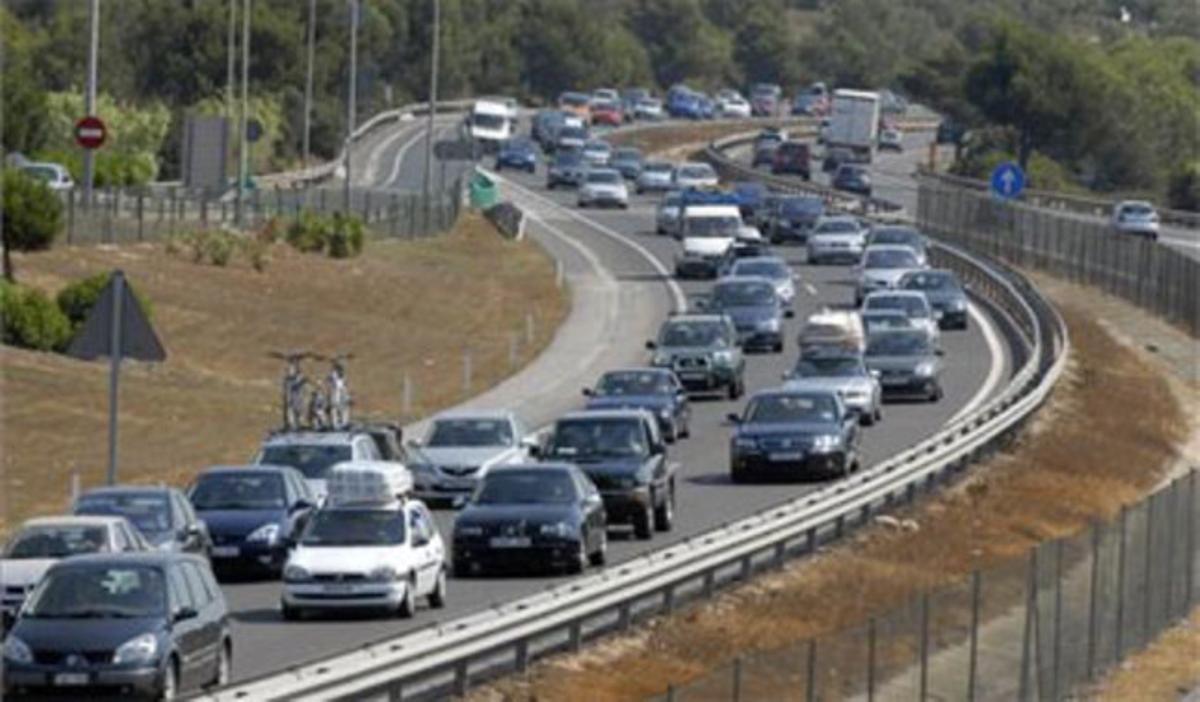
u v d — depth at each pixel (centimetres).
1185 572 11500
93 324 9338
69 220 19662
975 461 13562
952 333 19962
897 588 9944
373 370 17788
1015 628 8406
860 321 17388
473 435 12288
